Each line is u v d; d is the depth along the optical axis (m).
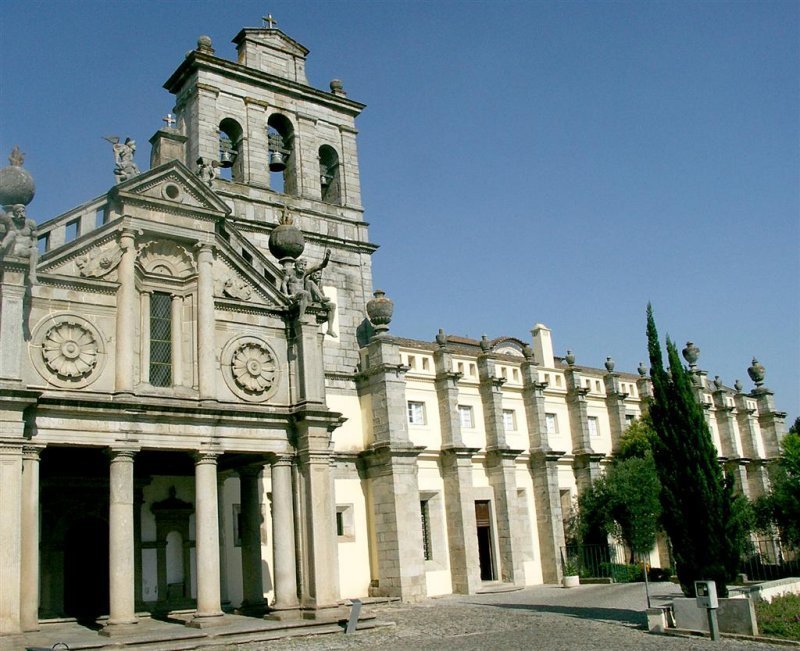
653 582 44.75
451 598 39.19
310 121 45.03
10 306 23.83
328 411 29.28
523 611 32.12
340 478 39.12
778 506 44.94
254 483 31.67
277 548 28.08
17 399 22.98
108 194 27.55
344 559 38.31
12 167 24.91
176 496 33.03
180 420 26.48
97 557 30.98
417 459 42.00
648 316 29.11
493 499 44.94
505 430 47.38
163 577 31.88
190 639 23.81
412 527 38.59
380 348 40.44
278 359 30.11
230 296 29.52
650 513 46.09
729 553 26.59
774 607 27.05
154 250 28.36
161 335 28.11
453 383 44.09
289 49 46.03
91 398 25.38
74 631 25.97
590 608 32.31
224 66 42.19
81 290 26.06
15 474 22.72
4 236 24.39
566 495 50.19
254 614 29.67
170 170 28.78
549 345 57.97
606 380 55.09
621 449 52.34
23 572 22.86
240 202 40.78
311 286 31.48
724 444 59.97
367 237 45.31
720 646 22.36
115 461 25.00
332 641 24.86
